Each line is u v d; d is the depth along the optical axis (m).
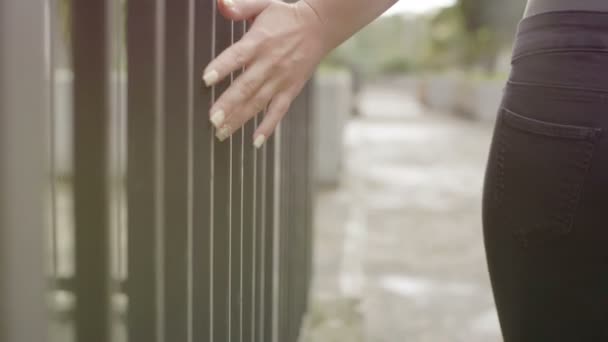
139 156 1.18
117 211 1.10
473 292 3.72
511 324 1.43
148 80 1.17
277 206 2.04
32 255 0.96
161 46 1.18
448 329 3.15
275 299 2.02
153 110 1.17
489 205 1.43
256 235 1.73
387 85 44.31
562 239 1.35
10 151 0.94
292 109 2.25
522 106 1.38
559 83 1.34
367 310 3.38
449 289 3.77
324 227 5.28
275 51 1.36
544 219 1.36
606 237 1.33
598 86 1.32
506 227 1.40
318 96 6.90
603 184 1.32
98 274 1.07
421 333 3.09
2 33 0.92
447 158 10.06
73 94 1.05
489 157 1.45
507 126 1.40
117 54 1.09
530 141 1.37
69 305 1.08
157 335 1.19
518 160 1.38
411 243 4.85
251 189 1.60
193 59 1.34
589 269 1.34
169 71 1.27
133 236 1.18
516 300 1.42
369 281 3.89
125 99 1.19
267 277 1.88
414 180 7.84
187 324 1.28
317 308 3.39
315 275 3.99
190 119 1.28
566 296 1.37
